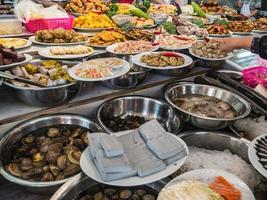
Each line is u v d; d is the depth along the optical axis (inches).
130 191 38.8
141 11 102.3
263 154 40.1
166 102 58.4
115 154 35.2
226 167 45.0
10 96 52.9
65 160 42.8
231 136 49.1
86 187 37.5
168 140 39.2
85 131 48.9
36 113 48.7
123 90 60.3
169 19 105.0
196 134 49.5
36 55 62.9
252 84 65.7
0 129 46.5
